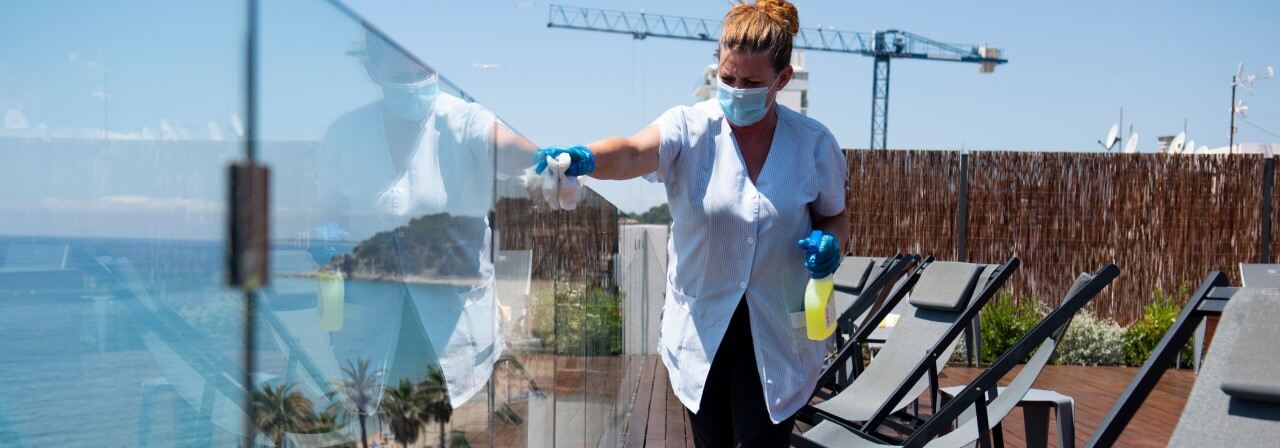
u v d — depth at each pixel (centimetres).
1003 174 851
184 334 69
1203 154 855
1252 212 859
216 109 70
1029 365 327
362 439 103
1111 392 646
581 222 307
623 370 499
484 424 160
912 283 453
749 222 226
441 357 134
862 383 427
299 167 84
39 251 60
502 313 175
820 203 244
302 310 86
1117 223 856
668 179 235
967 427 327
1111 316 857
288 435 84
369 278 104
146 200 65
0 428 61
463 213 146
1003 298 829
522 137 198
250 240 75
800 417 395
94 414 64
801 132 238
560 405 254
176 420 70
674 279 241
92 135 62
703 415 237
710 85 2023
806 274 237
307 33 85
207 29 69
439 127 133
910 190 851
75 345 63
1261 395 147
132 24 64
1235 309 167
